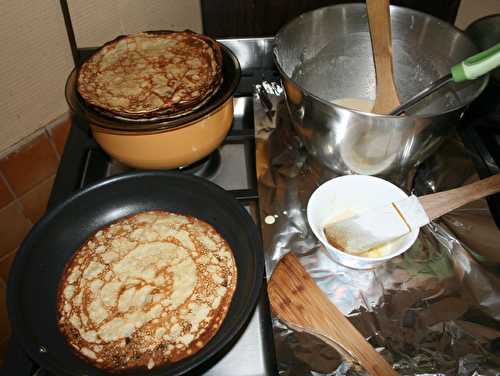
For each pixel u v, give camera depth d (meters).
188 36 0.74
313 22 0.75
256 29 1.08
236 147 0.79
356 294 0.60
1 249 0.82
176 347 0.52
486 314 0.58
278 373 0.51
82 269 0.59
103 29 0.83
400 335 0.56
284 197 0.72
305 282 0.60
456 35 0.70
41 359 0.46
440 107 0.73
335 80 0.85
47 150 0.82
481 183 0.68
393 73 0.75
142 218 0.65
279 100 0.86
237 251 0.60
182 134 0.62
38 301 0.55
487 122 0.78
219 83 0.65
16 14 0.66
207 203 0.63
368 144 0.62
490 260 0.64
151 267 0.59
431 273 0.62
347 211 0.68
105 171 0.74
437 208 0.65
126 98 0.62
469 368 0.53
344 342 0.54
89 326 0.54
